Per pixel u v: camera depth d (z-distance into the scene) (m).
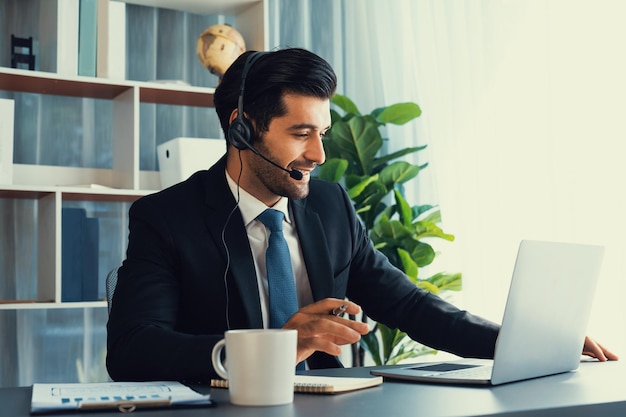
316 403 0.95
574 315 1.25
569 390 1.05
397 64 3.53
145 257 1.45
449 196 3.22
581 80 2.65
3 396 1.07
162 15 3.33
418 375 1.18
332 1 3.70
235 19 3.28
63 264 2.74
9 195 2.84
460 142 3.12
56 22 2.78
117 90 2.94
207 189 1.56
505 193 2.93
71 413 0.90
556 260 1.17
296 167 1.50
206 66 2.99
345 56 3.67
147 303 1.38
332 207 1.69
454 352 1.51
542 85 2.79
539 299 1.15
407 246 3.08
